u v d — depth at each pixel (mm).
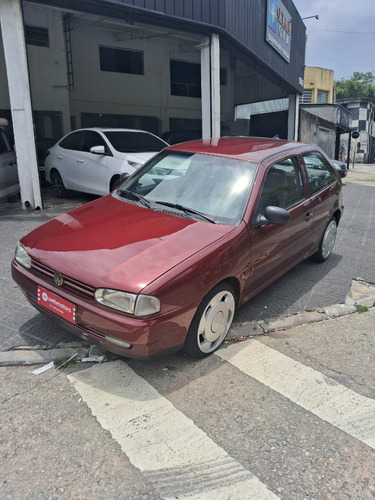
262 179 3811
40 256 3154
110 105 18516
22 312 3943
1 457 2336
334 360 3393
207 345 3301
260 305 4320
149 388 2955
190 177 4023
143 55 19078
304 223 4516
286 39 15438
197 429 2584
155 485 2184
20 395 2854
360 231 7801
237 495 2133
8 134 8836
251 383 3057
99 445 2438
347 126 29500
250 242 3498
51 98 15633
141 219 3529
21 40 7191
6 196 8562
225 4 9648
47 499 2092
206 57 10039
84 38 17094
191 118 21672
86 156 8438
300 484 2211
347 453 2434
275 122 21438
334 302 4461
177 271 2842
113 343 2779
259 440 2514
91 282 2785
